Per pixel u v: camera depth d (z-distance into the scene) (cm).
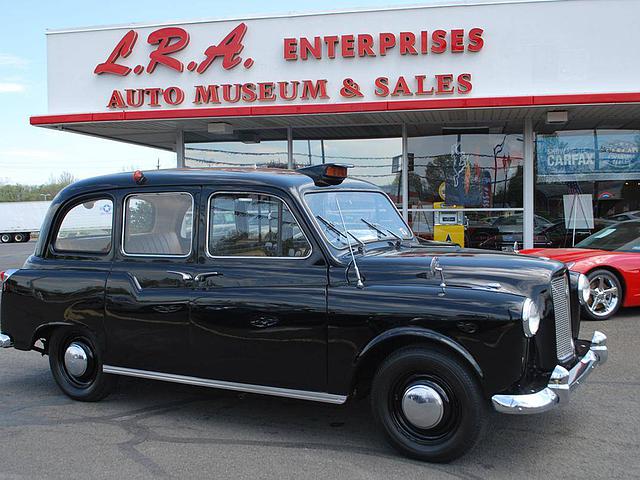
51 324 519
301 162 1312
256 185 446
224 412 491
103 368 500
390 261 412
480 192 1241
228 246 454
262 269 436
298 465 383
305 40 1112
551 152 1239
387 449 407
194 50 1160
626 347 661
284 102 1131
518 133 1225
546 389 363
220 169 488
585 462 381
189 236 469
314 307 409
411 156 1262
